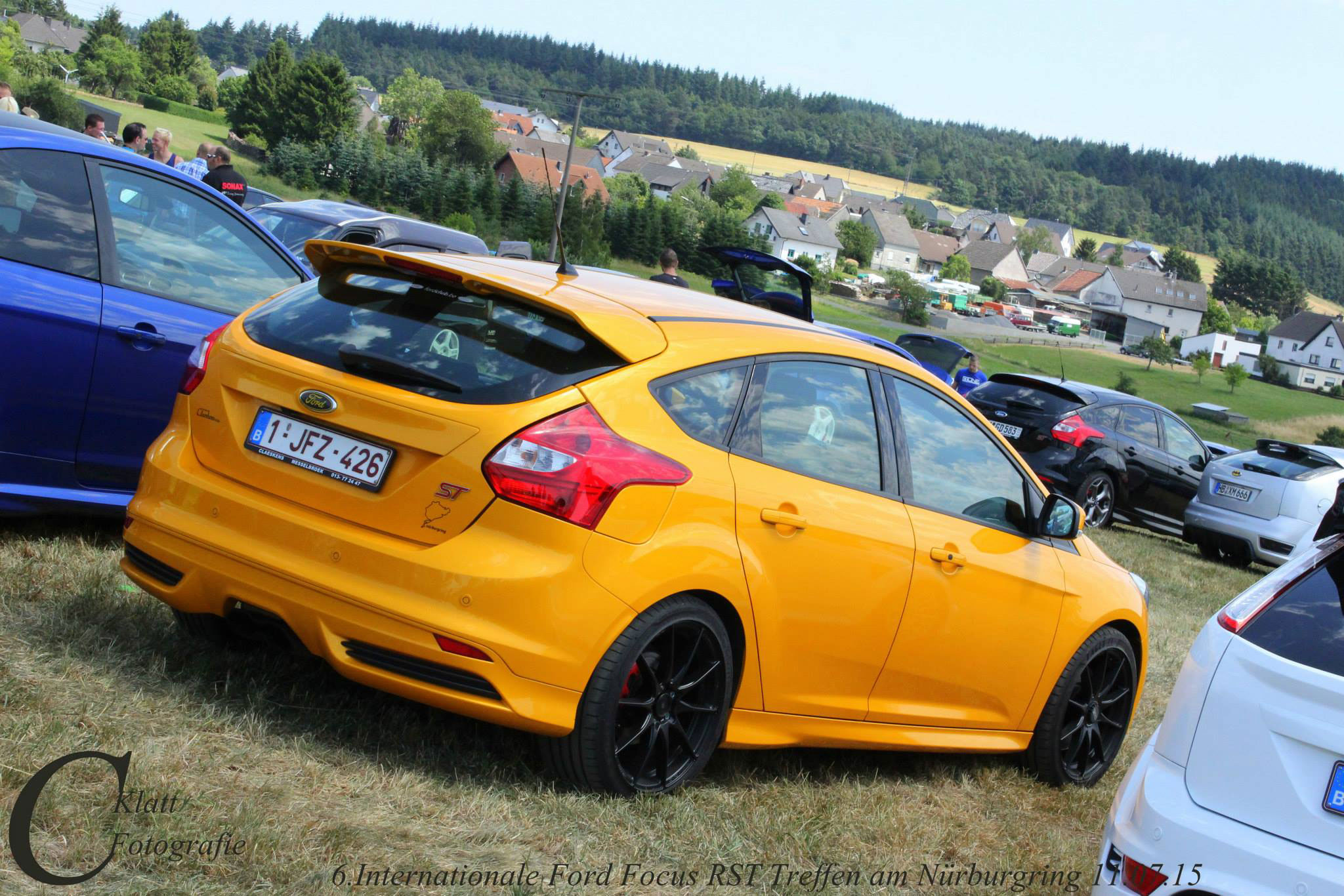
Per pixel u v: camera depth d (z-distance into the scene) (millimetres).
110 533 5285
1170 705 3293
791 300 8586
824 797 4129
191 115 154625
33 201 4758
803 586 3869
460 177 91125
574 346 3541
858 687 4188
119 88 153500
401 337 3574
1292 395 131125
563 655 3324
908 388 4477
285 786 3242
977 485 4617
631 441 3473
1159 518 14430
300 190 90375
